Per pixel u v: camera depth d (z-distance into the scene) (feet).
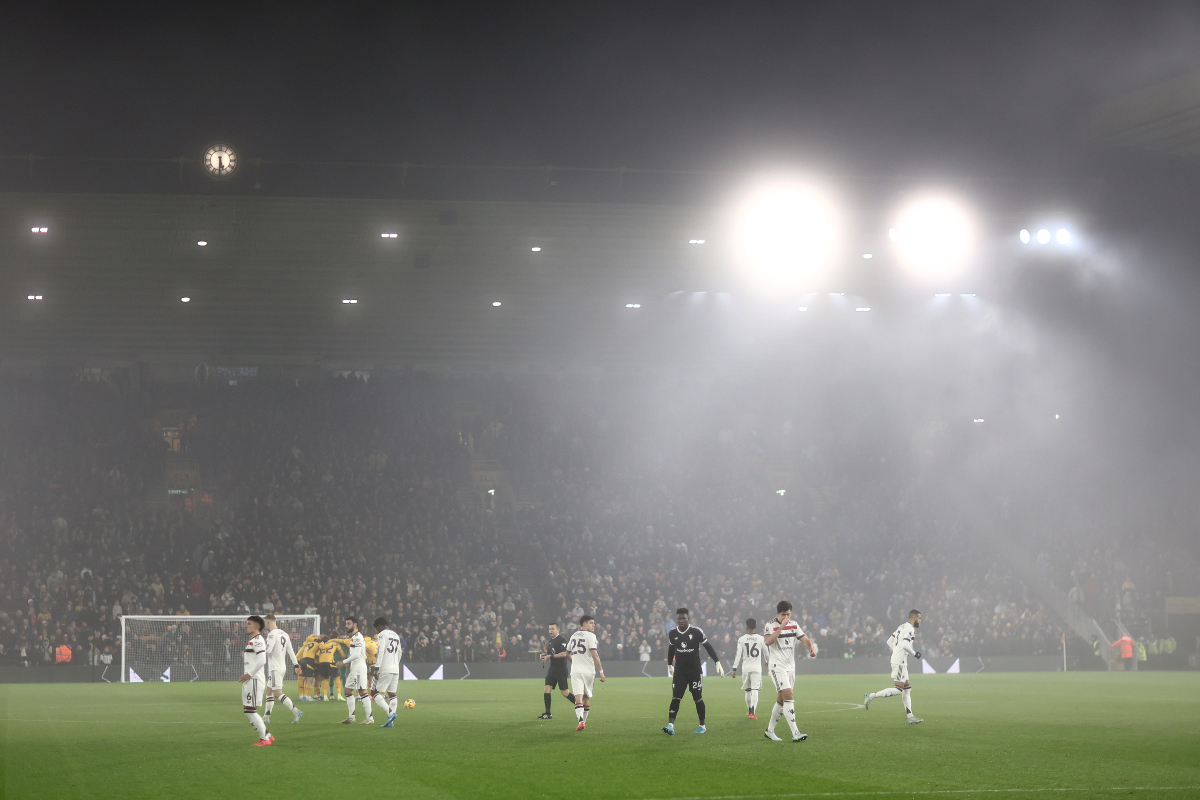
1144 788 38.58
